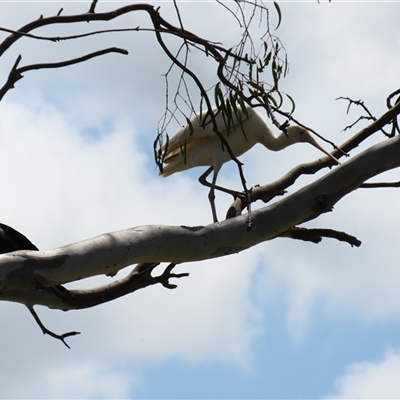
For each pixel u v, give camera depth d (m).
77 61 10.16
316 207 11.18
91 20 10.45
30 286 9.28
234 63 10.29
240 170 10.40
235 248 10.88
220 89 10.59
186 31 10.45
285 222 11.12
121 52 10.27
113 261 9.80
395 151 11.23
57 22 10.34
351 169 11.20
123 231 10.05
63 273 9.41
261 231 10.99
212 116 10.24
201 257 10.69
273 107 10.11
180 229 10.50
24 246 11.05
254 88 10.36
